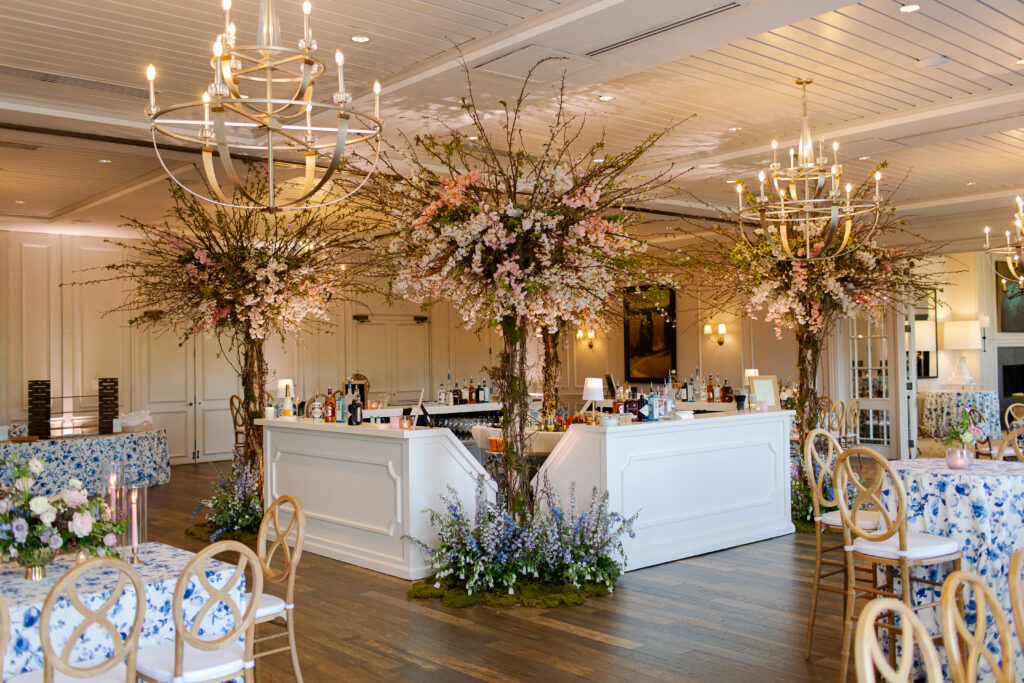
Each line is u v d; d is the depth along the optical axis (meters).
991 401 15.21
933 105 6.94
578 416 7.54
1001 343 16.94
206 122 3.06
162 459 10.83
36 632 3.18
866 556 4.07
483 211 5.33
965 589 4.19
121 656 2.89
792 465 8.24
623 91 6.44
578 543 5.85
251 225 7.64
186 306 7.57
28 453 9.11
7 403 11.24
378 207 5.90
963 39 5.57
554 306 5.50
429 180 5.72
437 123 6.96
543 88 6.04
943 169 9.09
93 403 11.95
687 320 14.24
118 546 3.76
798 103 6.87
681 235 12.27
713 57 5.80
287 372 13.62
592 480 6.28
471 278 5.52
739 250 7.88
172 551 3.94
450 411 11.05
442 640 4.86
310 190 2.91
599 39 5.04
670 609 5.35
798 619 5.12
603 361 15.46
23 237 11.44
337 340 14.16
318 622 5.23
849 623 4.09
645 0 4.48
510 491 5.97
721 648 4.62
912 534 4.29
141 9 4.72
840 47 5.68
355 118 6.59
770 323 13.23
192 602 3.55
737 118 7.25
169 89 6.12
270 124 2.82
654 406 6.72
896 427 12.12
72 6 4.67
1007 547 4.25
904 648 2.15
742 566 6.43
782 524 7.57
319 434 7.09
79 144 7.07
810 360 8.29
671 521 6.66
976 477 4.27
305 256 7.49
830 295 7.91
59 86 6.01
